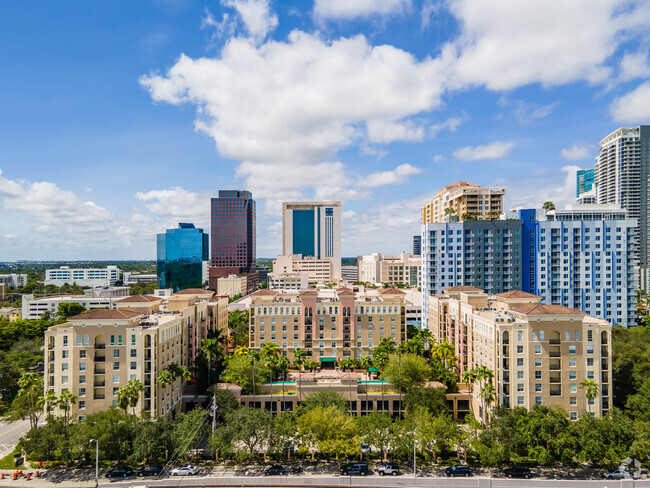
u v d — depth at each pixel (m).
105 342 90.38
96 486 74.19
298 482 75.94
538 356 90.19
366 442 82.50
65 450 76.44
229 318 160.00
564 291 166.25
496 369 92.44
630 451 75.69
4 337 156.50
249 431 80.50
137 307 113.88
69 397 86.69
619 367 105.88
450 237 169.75
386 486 75.44
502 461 82.62
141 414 85.75
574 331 90.50
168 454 82.19
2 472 79.19
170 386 99.88
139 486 74.31
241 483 75.94
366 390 110.06
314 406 93.94
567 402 89.88
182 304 120.44
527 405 89.75
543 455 76.69
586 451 76.31
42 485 75.00
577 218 177.50
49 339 90.56
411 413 92.44
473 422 88.19
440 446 82.62
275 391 110.44
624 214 177.50
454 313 127.69
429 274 170.12
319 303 136.25
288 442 83.56
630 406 94.69
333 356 135.62
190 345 118.62
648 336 130.00
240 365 110.62
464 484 74.69
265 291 146.75
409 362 110.50
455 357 116.12
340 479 75.94
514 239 168.25
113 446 78.94
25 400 90.62
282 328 135.50
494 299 125.81
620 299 164.50
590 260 165.50
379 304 137.50
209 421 95.56
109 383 89.69
